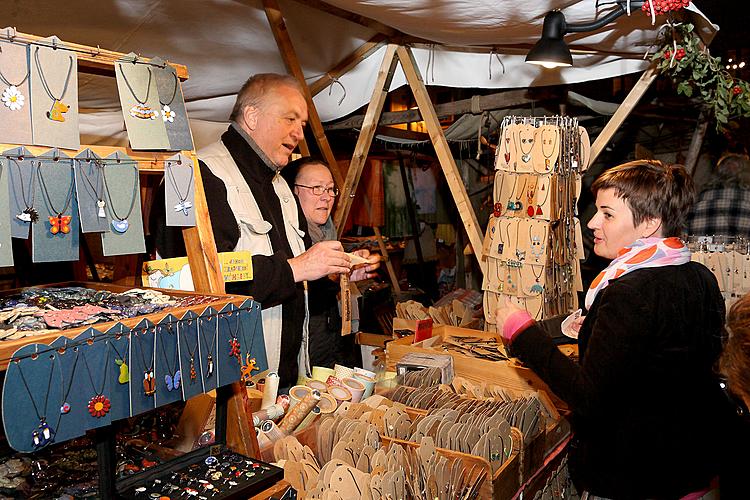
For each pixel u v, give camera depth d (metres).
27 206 0.99
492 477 1.68
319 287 2.82
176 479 1.20
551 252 2.89
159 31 2.81
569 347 2.60
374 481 1.42
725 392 1.64
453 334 3.09
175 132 1.24
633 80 5.06
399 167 6.20
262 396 1.87
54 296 1.19
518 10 2.67
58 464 1.29
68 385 0.94
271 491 1.22
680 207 1.77
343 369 2.18
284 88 2.20
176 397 1.09
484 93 5.84
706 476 1.67
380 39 3.51
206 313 1.15
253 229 2.13
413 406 2.08
